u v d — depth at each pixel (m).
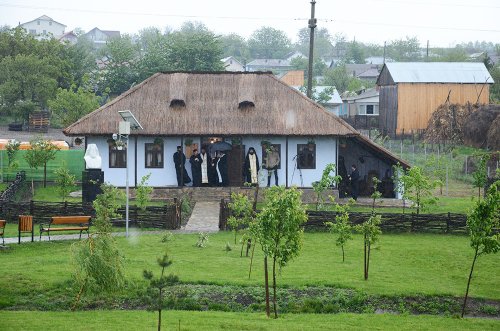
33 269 28.27
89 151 44.72
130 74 102.00
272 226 23.00
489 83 81.88
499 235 25.09
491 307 25.64
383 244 36.16
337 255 33.41
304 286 27.27
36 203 40.44
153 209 39.47
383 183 50.66
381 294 26.41
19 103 87.25
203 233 35.81
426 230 39.44
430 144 74.94
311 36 58.53
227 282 27.27
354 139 50.59
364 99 104.56
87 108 68.62
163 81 50.66
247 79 50.88
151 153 48.50
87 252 23.45
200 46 102.75
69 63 98.12
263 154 48.72
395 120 82.06
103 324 21.86
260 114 48.62
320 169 49.00
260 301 25.45
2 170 54.53
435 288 27.58
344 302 25.53
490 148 70.06
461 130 75.19
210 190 47.91
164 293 25.84
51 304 24.59
